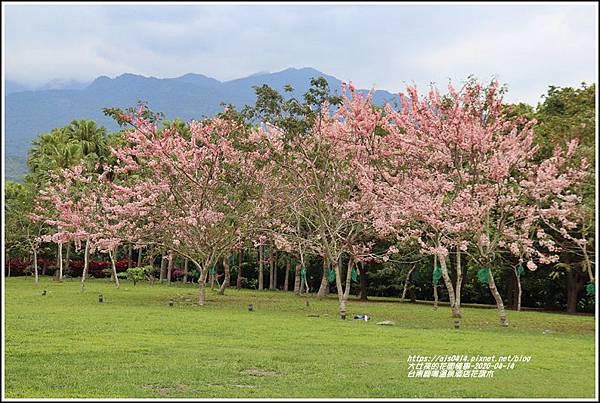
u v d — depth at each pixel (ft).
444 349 48.37
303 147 83.35
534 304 116.57
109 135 158.61
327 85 80.33
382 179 83.71
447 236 83.35
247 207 89.86
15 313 69.26
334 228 86.94
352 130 83.92
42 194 116.57
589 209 67.26
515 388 35.32
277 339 52.60
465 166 83.71
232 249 105.40
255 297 110.42
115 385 34.50
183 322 63.10
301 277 123.85
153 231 93.71
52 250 168.35
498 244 73.36
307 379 36.70
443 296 125.49
